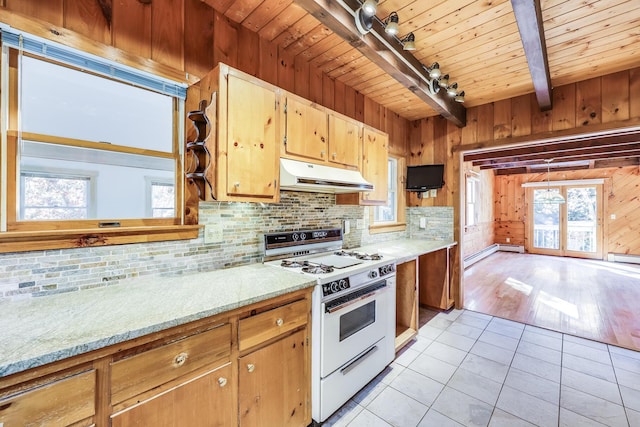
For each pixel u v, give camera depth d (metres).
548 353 2.48
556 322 3.15
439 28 1.89
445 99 2.78
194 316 1.08
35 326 0.96
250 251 1.98
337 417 1.73
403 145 3.63
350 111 2.77
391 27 1.62
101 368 0.91
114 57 1.37
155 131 1.60
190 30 1.64
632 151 3.98
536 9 1.51
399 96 3.00
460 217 3.41
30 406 0.78
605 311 3.49
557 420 1.69
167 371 1.05
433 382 2.07
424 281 3.61
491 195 8.16
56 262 1.25
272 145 1.71
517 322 3.15
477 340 2.72
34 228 1.23
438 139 3.53
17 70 1.19
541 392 1.95
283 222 2.20
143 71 1.47
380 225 3.28
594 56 2.20
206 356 1.16
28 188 1.24
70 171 1.35
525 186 7.87
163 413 1.04
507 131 3.03
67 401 0.84
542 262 6.63
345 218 2.79
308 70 2.34
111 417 0.92
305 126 1.94
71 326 0.96
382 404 1.84
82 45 1.28
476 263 6.52
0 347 0.81
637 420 1.69
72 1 1.27
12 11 1.13
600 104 2.52
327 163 2.12
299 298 1.54
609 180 6.85
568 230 7.39
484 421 1.69
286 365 1.48
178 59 1.59
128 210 1.52
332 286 1.67
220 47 1.77
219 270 1.78
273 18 1.82
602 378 2.11
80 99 1.37
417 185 3.60
